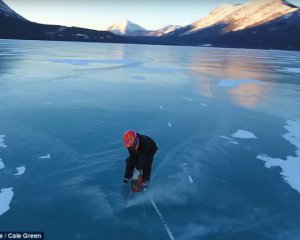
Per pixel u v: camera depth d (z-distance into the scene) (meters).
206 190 4.59
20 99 9.52
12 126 6.96
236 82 15.22
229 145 6.36
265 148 6.26
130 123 7.48
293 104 10.36
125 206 4.09
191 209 4.11
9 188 4.43
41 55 29.50
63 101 9.48
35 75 14.80
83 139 6.32
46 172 4.91
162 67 21.48
